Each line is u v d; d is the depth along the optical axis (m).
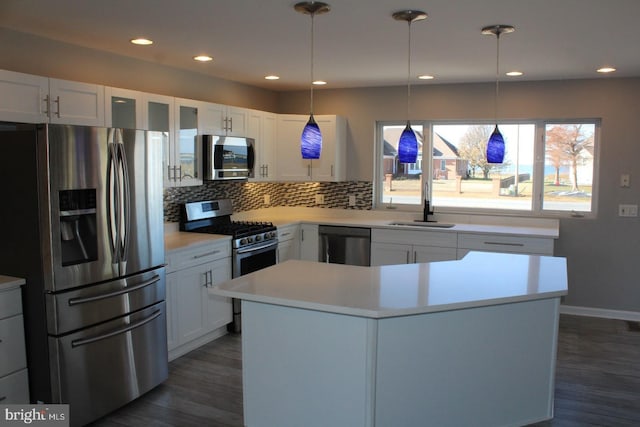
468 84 5.31
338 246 5.37
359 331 2.41
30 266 2.78
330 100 5.84
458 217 5.49
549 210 5.30
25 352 2.84
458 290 2.58
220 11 2.89
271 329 2.65
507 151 5.40
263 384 2.71
